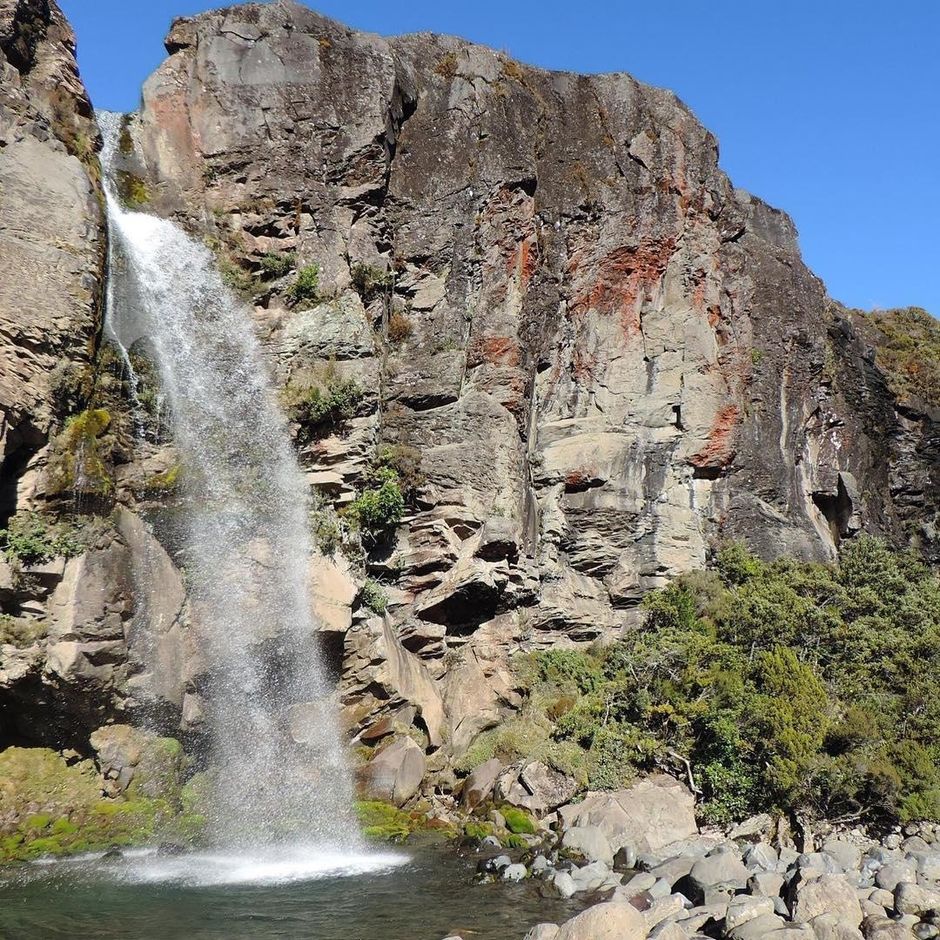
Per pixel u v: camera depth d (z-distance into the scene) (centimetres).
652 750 2308
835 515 3550
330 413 2559
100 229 2203
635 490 3112
